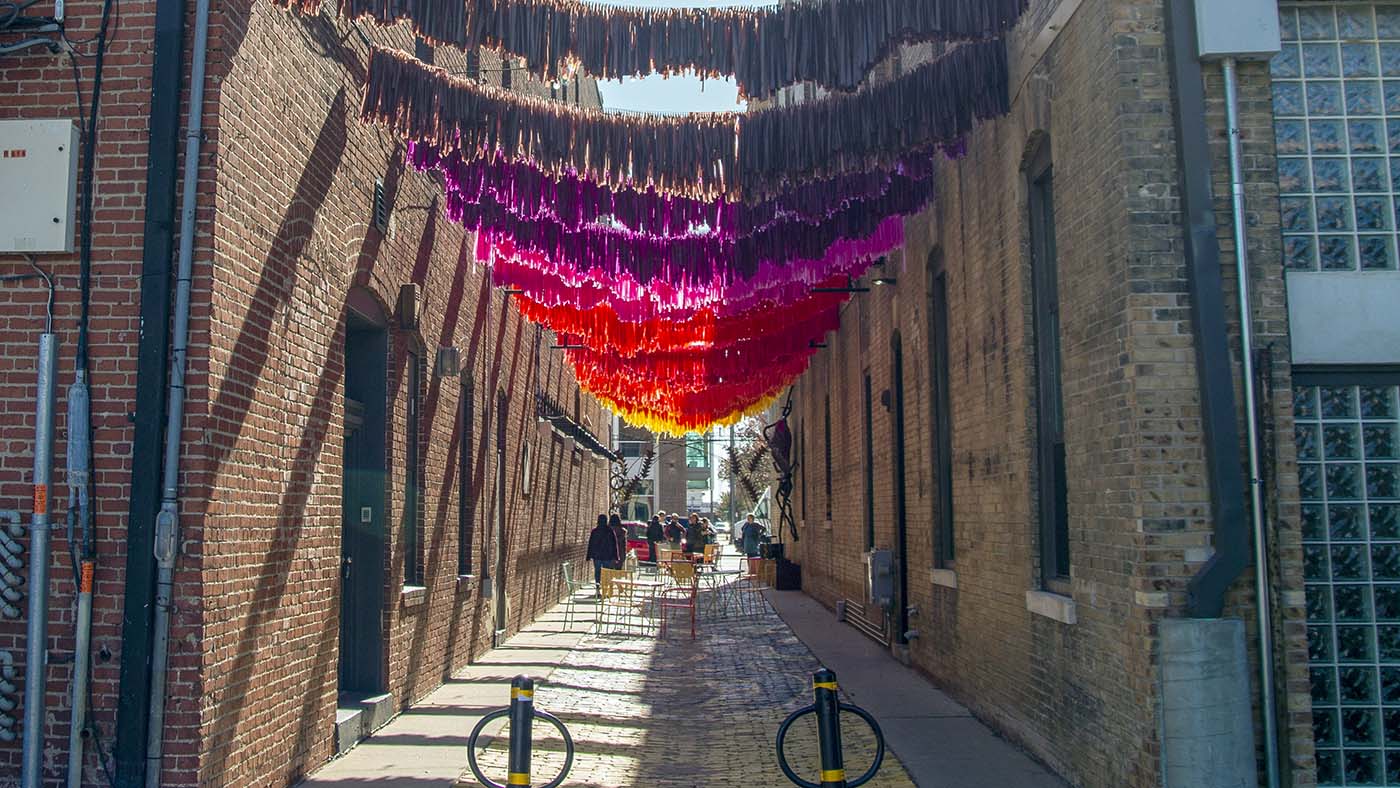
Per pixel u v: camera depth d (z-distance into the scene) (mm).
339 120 8281
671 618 19734
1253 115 6496
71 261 6258
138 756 5922
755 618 19625
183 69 6355
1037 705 8242
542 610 19938
